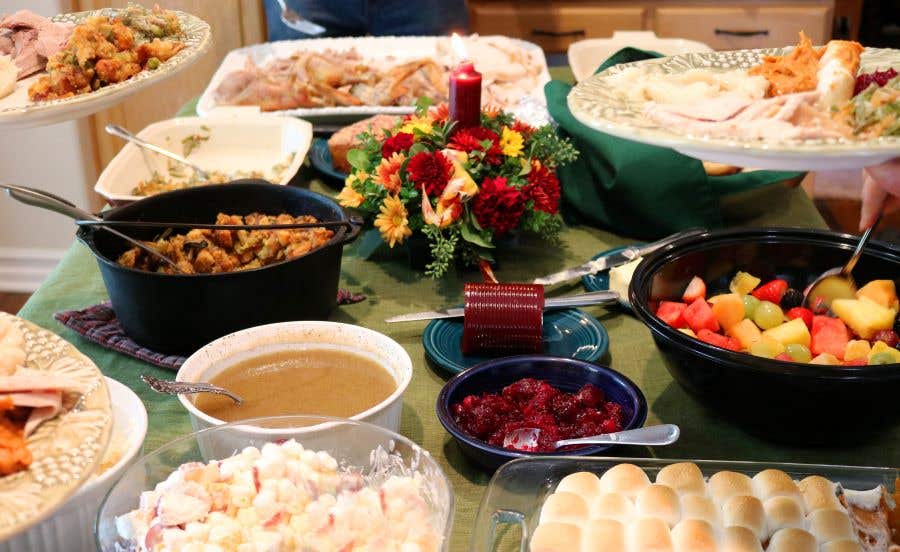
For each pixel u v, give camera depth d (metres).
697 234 1.21
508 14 3.69
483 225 1.41
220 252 1.29
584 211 1.66
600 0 3.67
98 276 1.50
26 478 0.59
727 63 1.14
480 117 1.50
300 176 1.89
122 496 0.82
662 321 1.03
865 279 1.19
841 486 0.89
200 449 0.89
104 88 1.12
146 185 1.72
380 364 1.10
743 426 1.04
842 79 0.90
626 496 0.88
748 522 0.84
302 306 1.22
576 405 1.05
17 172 3.10
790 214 1.69
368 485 0.89
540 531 0.83
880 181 1.02
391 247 1.44
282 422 0.90
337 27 2.86
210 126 1.88
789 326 1.13
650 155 1.55
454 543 0.92
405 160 1.42
